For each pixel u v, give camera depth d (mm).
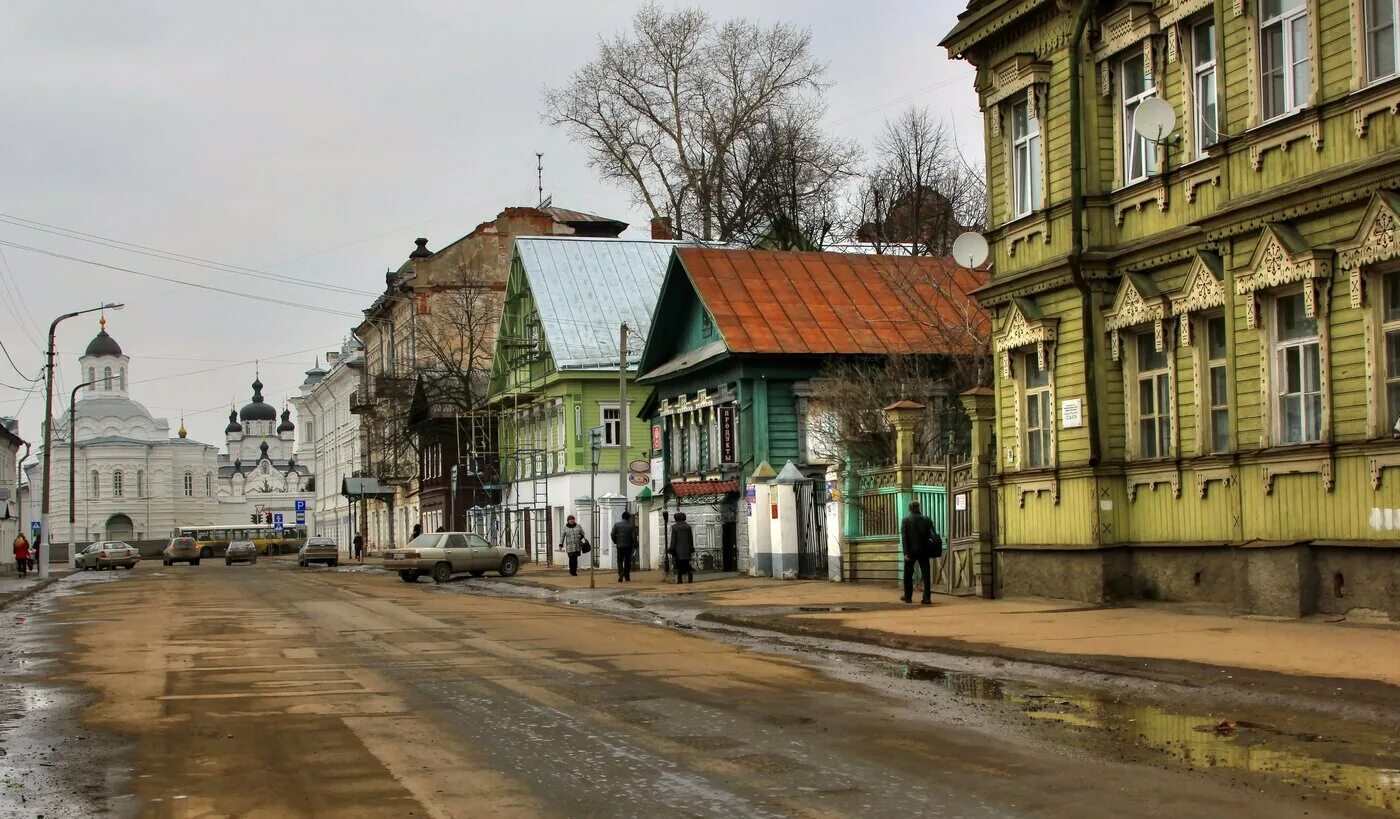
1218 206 19328
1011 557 23797
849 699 12617
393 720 11797
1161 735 10453
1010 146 24016
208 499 149375
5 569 76812
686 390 44562
